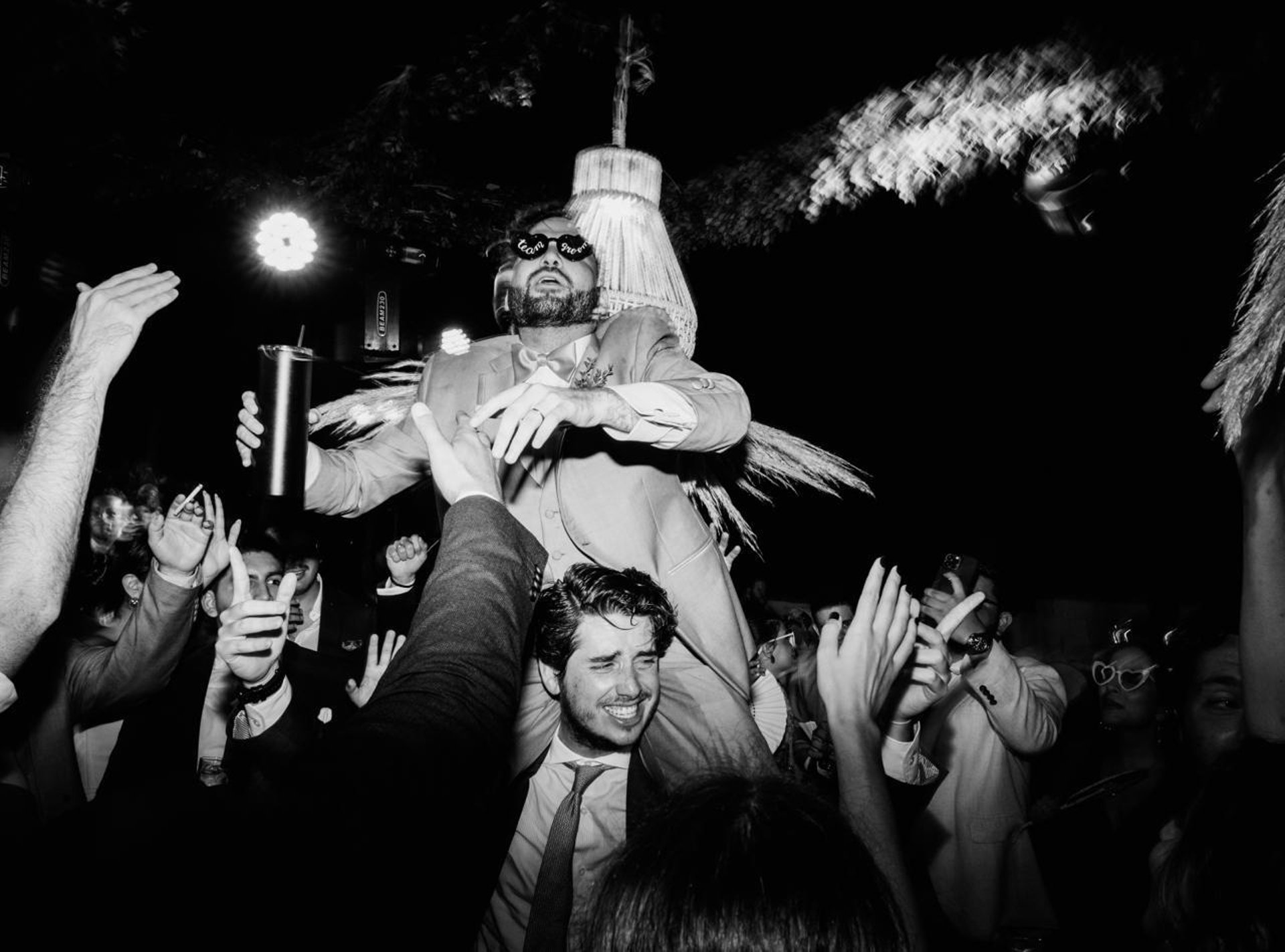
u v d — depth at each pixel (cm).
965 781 337
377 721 88
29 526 171
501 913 255
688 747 241
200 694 280
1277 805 138
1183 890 143
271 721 220
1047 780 399
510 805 233
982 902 326
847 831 107
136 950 64
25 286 629
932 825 336
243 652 214
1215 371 162
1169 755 310
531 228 260
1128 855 267
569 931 225
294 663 308
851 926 99
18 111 552
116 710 267
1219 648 260
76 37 496
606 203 296
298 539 402
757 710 276
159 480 454
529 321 251
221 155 605
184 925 66
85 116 569
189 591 258
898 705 197
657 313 263
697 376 233
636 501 244
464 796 86
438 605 106
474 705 93
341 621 415
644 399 206
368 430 320
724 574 254
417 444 256
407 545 395
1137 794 320
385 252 656
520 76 532
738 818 106
